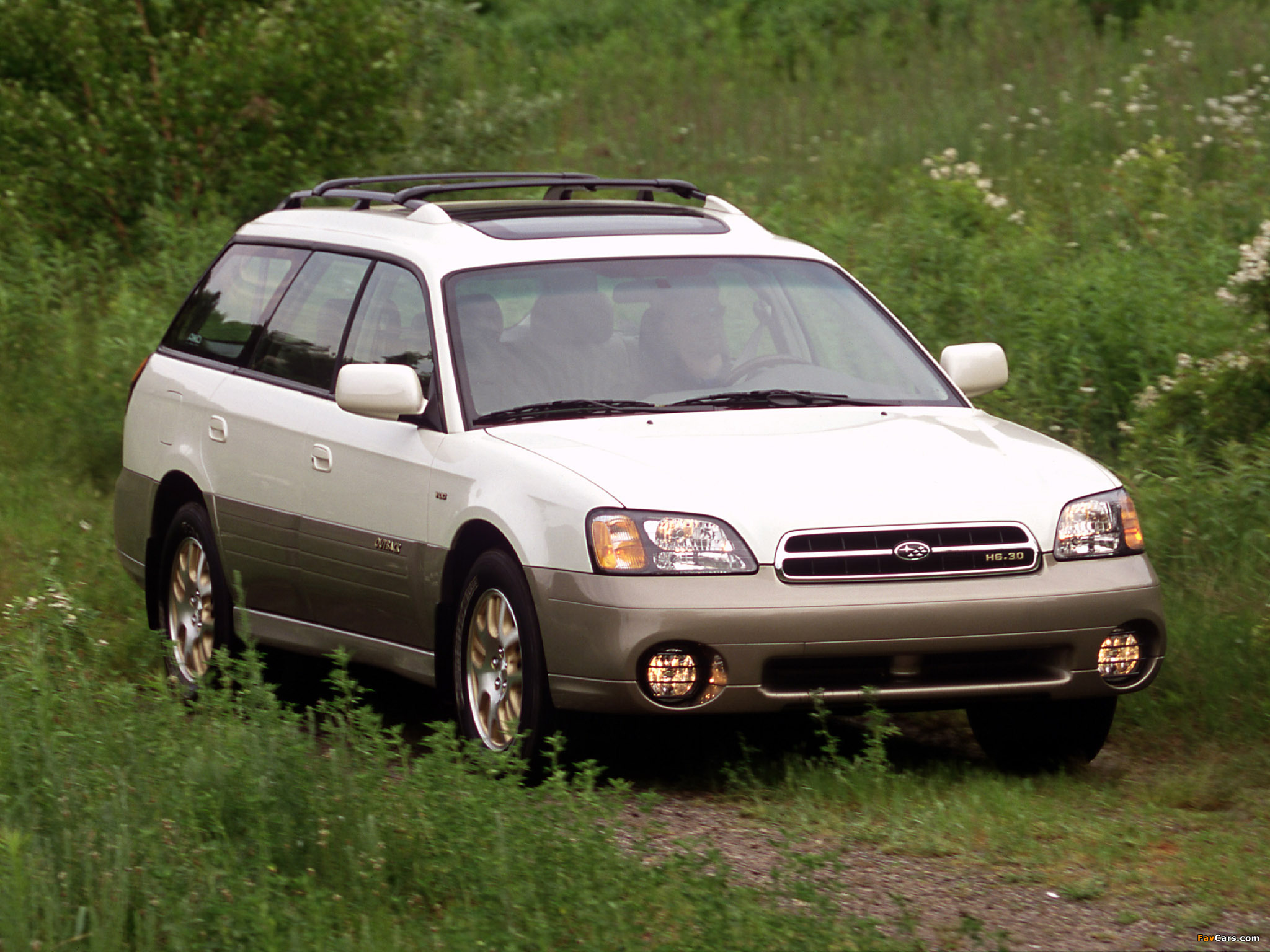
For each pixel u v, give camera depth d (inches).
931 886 655.1
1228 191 2046.0
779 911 573.3
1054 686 786.8
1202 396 1307.8
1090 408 1444.4
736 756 872.3
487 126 2733.8
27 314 1943.9
